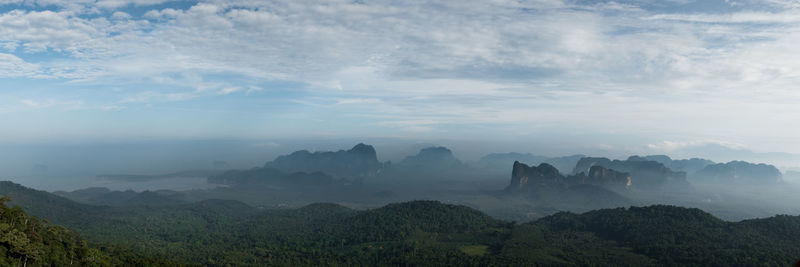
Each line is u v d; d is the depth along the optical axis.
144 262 166.88
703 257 188.00
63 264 139.62
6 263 121.19
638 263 195.50
